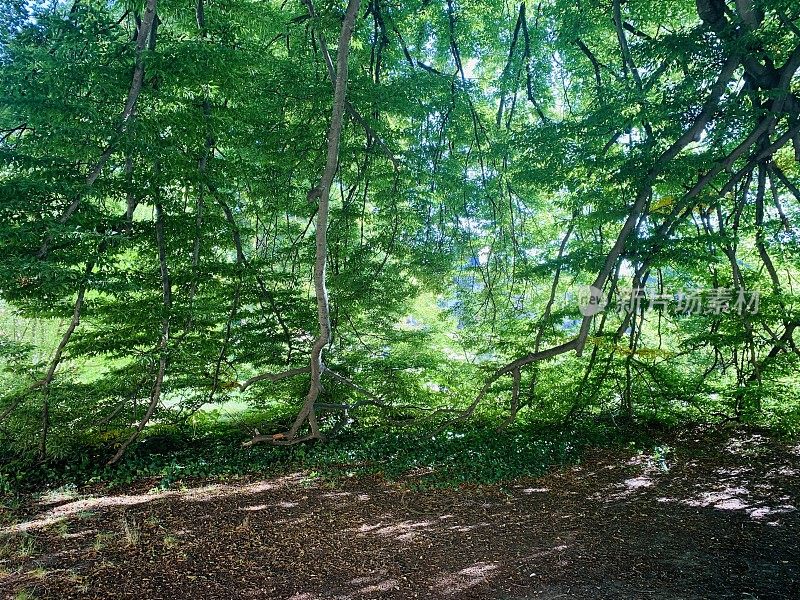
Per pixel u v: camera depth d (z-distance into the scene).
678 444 11.25
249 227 12.94
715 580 5.68
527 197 13.59
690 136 7.83
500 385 12.16
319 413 11.79
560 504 7.96
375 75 11.45
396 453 10.48
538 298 14.25
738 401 12.10
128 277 9.48
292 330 11.83
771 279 11.50
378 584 5.51
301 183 12.73
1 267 7.04
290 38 12.09
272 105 10.68
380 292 12.09
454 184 12.53
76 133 7.70
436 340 14.21
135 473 9.50
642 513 7.60
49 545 6.44
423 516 7.46
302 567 5.90
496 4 14.09
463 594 5.34
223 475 9.34
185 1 9.87
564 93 14.69
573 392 11.95
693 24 11.73
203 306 10.27
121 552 6.25
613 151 10.31
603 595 5.35
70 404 9.79
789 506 7.80
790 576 5.76
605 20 11.20
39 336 13.06
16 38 7.84
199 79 8.62
